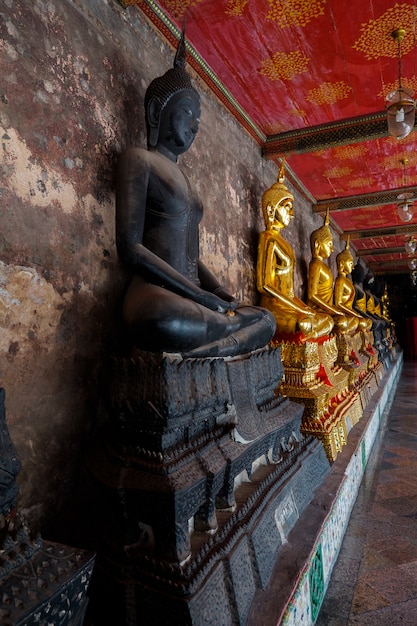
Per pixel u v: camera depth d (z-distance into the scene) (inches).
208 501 82.7
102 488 78.7
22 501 80.4
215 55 143.8
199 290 94.5
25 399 81.0
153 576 71.6
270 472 114.7
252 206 200.1
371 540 141.6
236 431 97.7
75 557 56.2
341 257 340.2
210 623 70.4
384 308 622.2
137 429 82.0
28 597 48.1
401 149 220.8
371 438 247.0
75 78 95.3
